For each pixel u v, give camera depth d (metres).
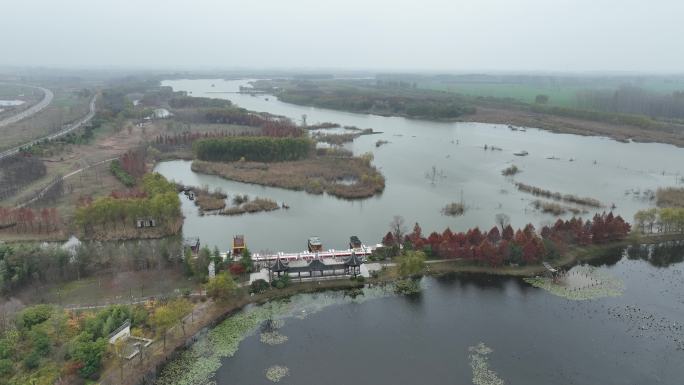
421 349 107.00
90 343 93.81
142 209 168.88
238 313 120.25
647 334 112.25
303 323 116.94
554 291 132.12
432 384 95.31
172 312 106.75
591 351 106.00
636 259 153.50
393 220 185.00
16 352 95.12
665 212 167.25
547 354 105.06
